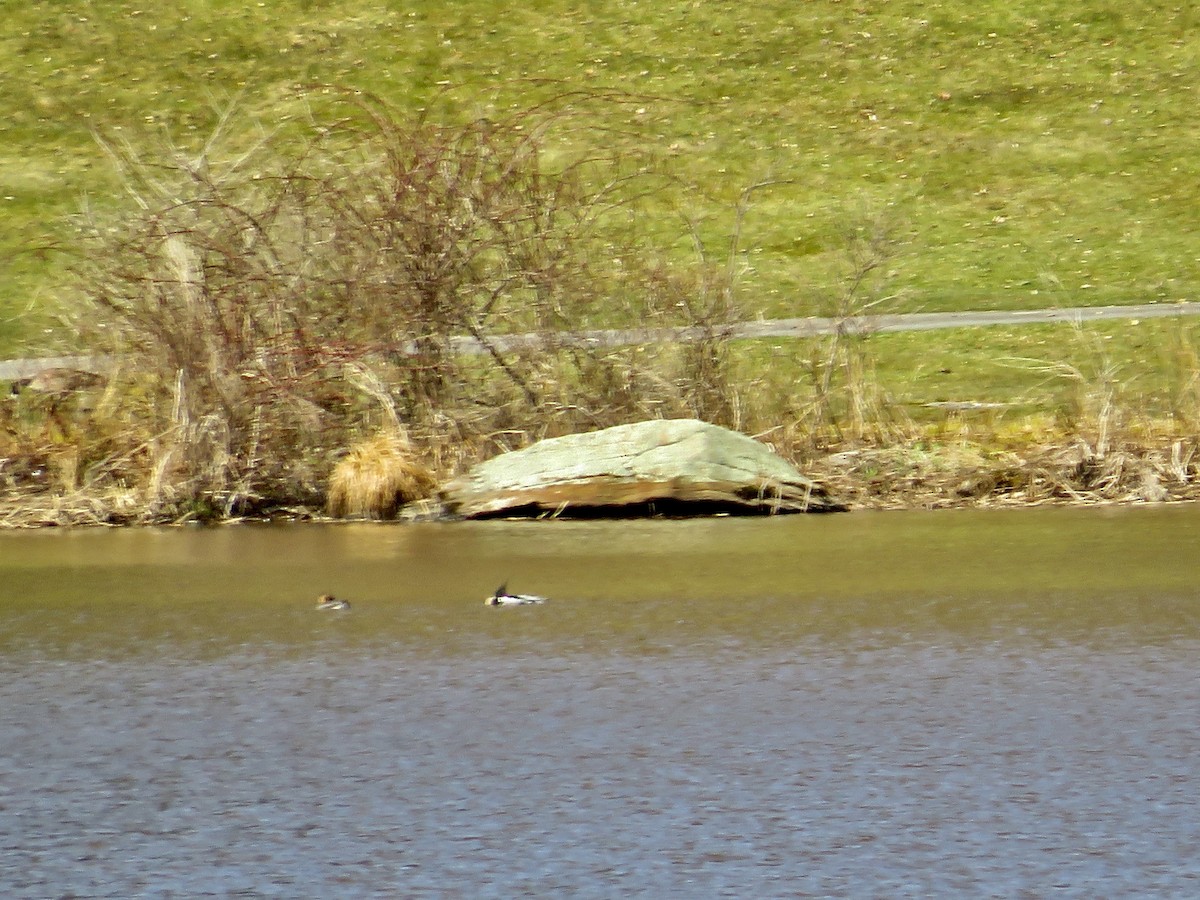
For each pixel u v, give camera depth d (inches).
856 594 516.7
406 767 363.3
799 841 322.3
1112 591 517.0
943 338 1161.4
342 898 301.4
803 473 729.0
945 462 733.9
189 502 690.2
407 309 750.5
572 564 574.6
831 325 877.2
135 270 741.3
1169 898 298.2
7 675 436.5
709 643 457.7
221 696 415.2
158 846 324.8
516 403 756.6
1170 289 1464.1
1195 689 410.9
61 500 691.4
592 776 355.9
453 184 772.6
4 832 332.8
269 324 735.1
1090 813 334.3
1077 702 401.7
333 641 465.7
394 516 687.1
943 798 342.3
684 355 770.2
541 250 776.3
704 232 1630.2
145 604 516.4
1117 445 729.6
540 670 433.4
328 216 762.2
